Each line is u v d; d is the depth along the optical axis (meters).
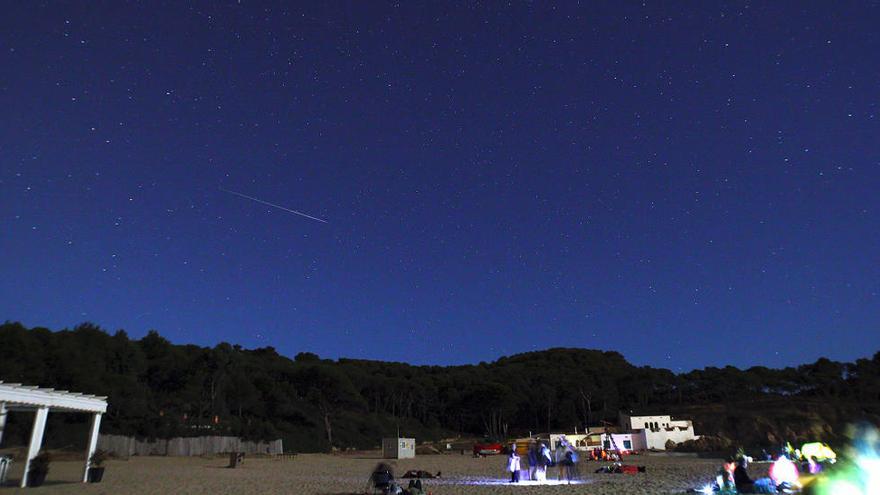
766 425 95.69
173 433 67.19
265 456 69.62
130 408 66.38
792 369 124.88
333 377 101.12
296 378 102.25
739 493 19.69
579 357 150.12
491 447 69.31
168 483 27.09
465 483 27.86
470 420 120.69
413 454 67.81
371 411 114.31
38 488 22.94
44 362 60.62
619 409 121.31
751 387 123.56
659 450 81.56
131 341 81.12
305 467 45.19
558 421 116.88
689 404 120.75
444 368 147.50
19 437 51.25
